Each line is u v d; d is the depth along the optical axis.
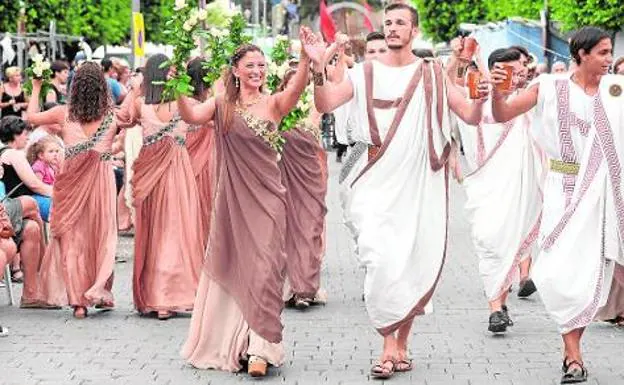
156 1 43.28
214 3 9.05
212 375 8.65
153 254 10.87
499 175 10.39
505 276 10.14
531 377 8.55
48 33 28.91
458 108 8.45
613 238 8.23
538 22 32.03
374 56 11.57
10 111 18.09
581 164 8.31
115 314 11.04
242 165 8.65
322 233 11.58
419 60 8.54
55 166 13.05
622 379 8.46
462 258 14.84
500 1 39.06
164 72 10.99
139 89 11.05
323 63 8.33
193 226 10.98
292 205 11.38
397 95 8.43
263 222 8.60
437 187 8.53
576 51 8.30
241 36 9.06
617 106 8.25
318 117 11.58
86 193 10.93
